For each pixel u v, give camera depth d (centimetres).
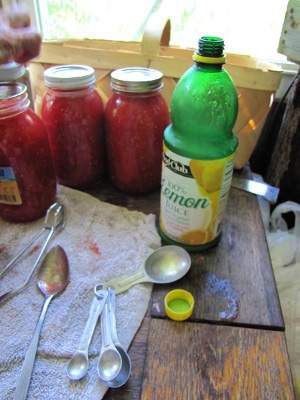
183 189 43
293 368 53
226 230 53
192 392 34
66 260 46
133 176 57
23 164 47
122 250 48
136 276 44
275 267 64
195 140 41
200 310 41
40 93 63
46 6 75
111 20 78
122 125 52
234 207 58
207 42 36
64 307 41
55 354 36
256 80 57
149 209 56
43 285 43
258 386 35
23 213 51
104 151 60
